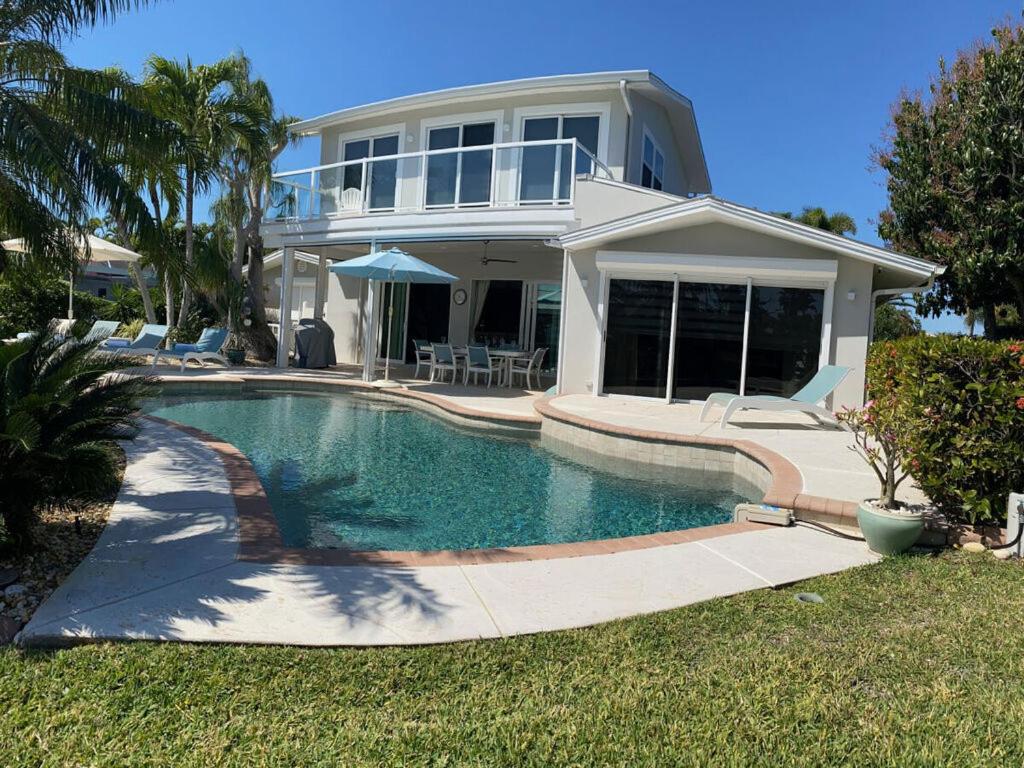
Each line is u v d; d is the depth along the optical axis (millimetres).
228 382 14328
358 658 3111
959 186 15672
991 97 14875
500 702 2799
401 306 21297
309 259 23672
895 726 2693
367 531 6031
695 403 12234
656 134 17688
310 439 10094
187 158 9203
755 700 2854
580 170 14133
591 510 7066
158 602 3592
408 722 2637
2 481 3945
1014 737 2629
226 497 5695
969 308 17109
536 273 19141
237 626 3355
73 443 4156
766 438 9086
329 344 19859
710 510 7199
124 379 4871
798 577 4395
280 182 18297
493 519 6594
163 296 24422
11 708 2641
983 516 5230
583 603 3850
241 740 2482
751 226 11305
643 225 11773
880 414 5254
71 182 7711
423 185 15688
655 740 2566
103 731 2506
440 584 4043
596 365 12859
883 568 4570
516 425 11273
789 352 11773
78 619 3350
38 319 20938
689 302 12266
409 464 8766
